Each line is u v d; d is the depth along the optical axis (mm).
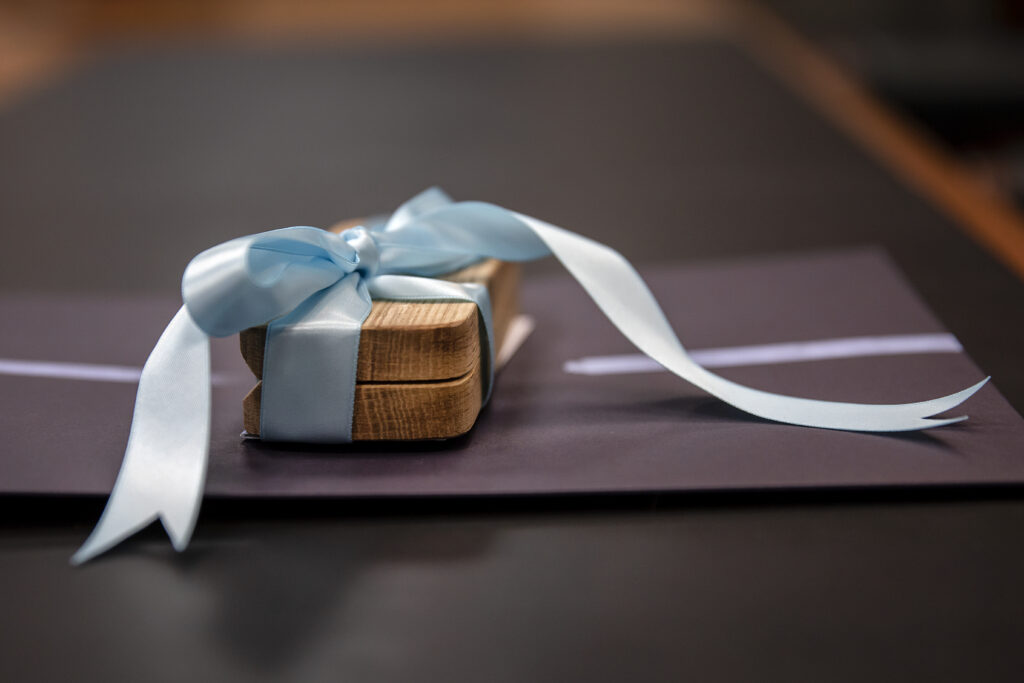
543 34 1836
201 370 445
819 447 456
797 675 375
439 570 414
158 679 380
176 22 2090
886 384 506
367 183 950
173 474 432
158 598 408
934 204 807
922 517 427
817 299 596
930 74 1934
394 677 378
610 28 1886
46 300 649
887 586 400
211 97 1376
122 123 1239
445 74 1489
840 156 980
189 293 422
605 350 556
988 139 1950
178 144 1134
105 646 392
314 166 1021
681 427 477
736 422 479
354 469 455
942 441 458
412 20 2057
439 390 461
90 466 463
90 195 938
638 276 497
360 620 397
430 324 458
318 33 1904
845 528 424
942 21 2258
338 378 459
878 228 747
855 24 2264
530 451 464
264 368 461
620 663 380
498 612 397
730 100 1261
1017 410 485
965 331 569
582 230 786
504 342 545
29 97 1404
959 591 397
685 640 386
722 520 430
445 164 1018
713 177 927
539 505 439
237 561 421
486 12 2141
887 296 591
